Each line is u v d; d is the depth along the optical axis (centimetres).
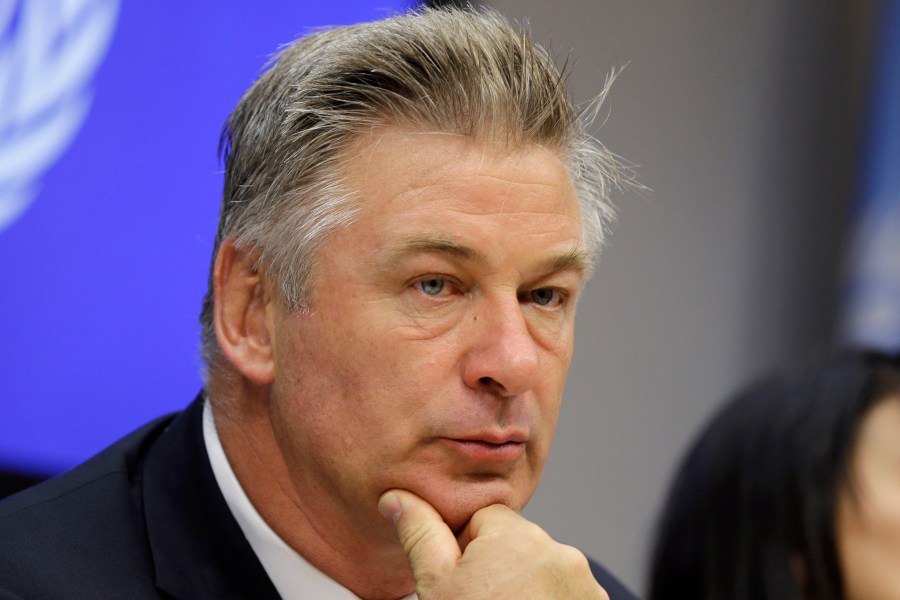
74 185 927
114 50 925
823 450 677
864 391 685
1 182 925
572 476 1073
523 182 463
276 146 480
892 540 665
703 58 1085
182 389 919
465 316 459
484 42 481
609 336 1079
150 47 923
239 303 497
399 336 454
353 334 457
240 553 502
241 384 510
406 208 451
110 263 927
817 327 1106
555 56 583
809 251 1106
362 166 459
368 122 462
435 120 458
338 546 501
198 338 566
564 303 493
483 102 461
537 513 1066
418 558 446
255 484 507
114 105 924
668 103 1075
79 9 925
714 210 1098
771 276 1109
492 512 460
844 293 1096
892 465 673
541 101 473
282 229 474
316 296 465
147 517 508
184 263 920
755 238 1106
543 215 466
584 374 1073
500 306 457
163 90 922
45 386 930
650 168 1074
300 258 467
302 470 486
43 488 523
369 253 455
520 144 466
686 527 712
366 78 466
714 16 1087
